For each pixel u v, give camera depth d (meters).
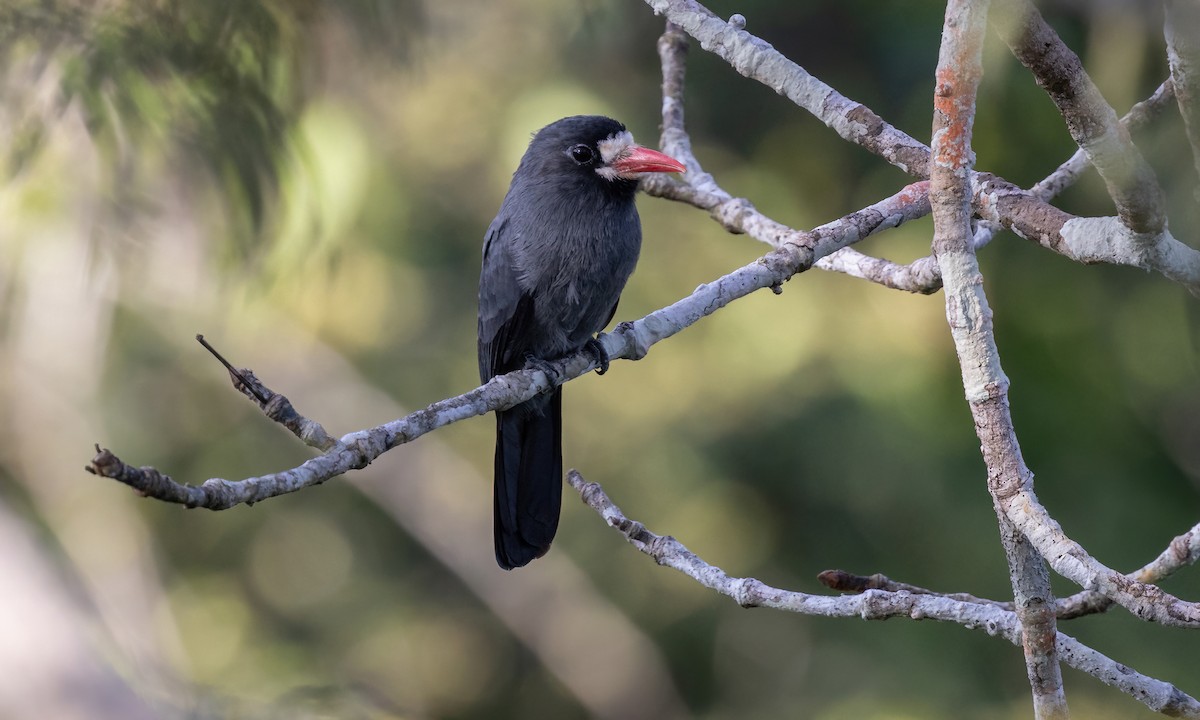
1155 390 12.39
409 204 13.74
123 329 12.73
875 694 12.97
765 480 13.62
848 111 6.12
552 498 7.94
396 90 10.88
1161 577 5.05
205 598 16.11
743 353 13.49
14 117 7.78
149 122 7.93
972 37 4.39
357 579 16.78
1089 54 9.21
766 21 12.87
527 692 16.88
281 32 8.38
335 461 4.42
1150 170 4.51
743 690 14.80
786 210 13.14
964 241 4.49
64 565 10.34
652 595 15.35
